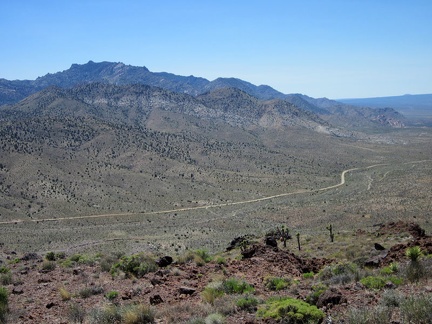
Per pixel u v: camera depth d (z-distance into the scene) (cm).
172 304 1355
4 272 2169
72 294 1596
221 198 17225
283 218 11081
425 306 913
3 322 1276
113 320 1226
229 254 3102
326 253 3002
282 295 1382
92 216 13650
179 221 12988
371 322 932
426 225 6650
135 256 2167
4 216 12712
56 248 7381
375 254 2288
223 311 1196
